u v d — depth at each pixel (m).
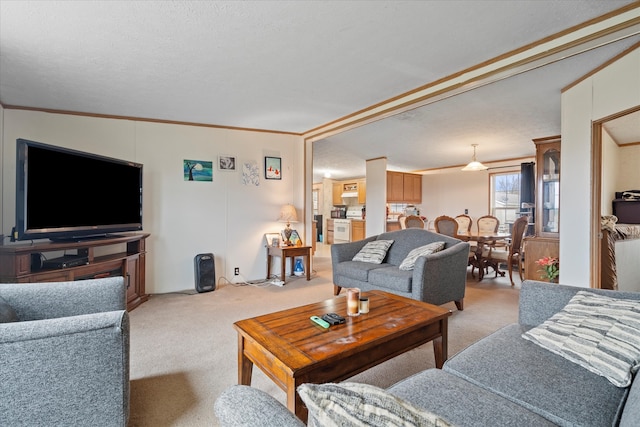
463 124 4.42
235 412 0.67
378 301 2.29
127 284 3.42
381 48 2.37
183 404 1.80
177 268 4.32
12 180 3.51
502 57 2.48
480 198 7.66
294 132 5.04
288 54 2.46
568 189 3.05
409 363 2.26
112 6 1.85
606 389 1.20
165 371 2.16
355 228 9.20
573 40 2.13
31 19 1.97
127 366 1.47
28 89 3.10
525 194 6.20
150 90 3.18
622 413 1.06
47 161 2.75
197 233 4.45
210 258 4.27
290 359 1.41
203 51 2.40
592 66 2.65
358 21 2.03
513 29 2.12
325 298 3.87
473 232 6.16
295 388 1.35
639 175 4.94
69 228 2.95
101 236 3.36
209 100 3.49
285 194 5.09
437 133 4.90
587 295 1.69
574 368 1.33
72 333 1.28
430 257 2.96
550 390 1.19
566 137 3.08
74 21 1.99
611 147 4.69
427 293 2.96
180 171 4.34
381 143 5.61
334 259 3.91
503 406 1.11
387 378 2.06
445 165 7.72
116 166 3.49
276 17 1.98
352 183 10.25
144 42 2.26
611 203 4.67
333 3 1.84
